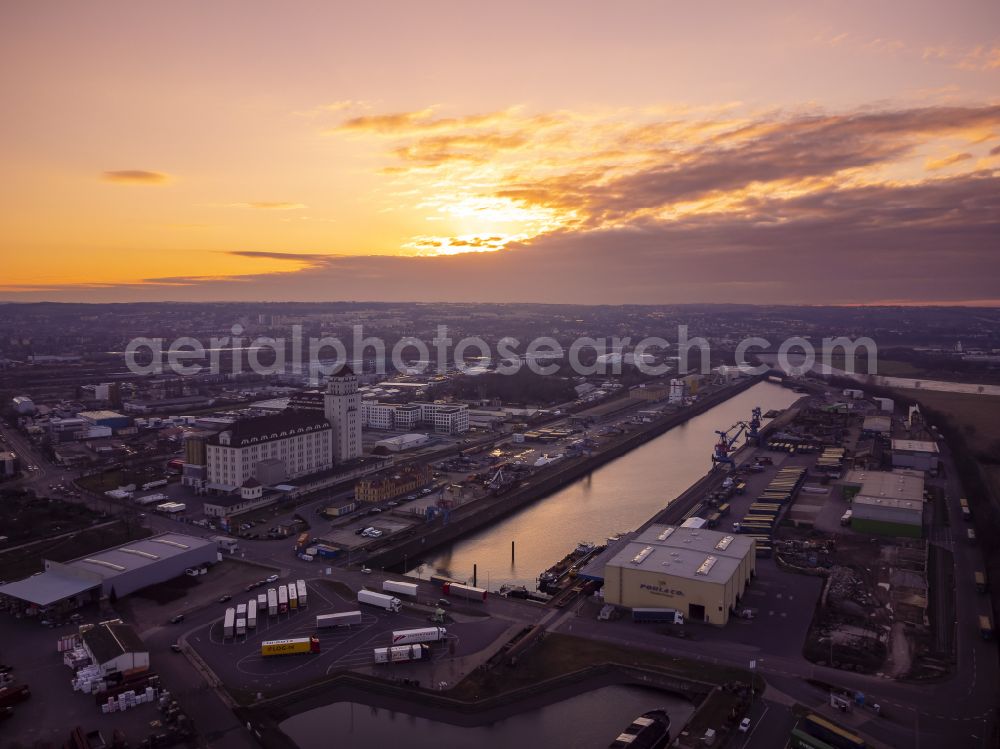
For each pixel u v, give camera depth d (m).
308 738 141.62
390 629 185.12
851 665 165.38
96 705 148.25
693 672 162.25
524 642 176.88
